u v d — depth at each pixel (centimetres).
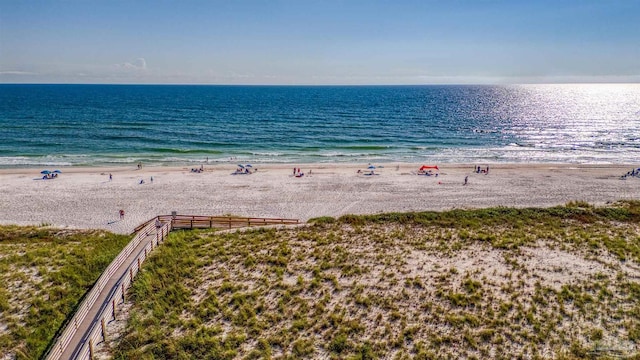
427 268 2186
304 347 1554
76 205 3391
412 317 1755
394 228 2862
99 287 1778
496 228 2856
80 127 7975
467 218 3077
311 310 1795
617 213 3144
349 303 1852
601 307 1844
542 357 1527
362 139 7338
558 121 10538
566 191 4019
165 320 1680
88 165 5003
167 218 2977
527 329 1686
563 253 2398
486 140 7494
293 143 6844
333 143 6919
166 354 1481
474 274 2127
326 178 4462
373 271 2145
